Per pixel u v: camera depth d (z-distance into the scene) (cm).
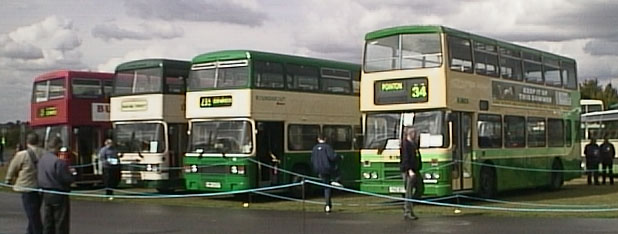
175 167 2775
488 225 1723
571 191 2889
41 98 3250
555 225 1709
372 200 2495
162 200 2617
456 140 2183
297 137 2595
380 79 2242
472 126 2277
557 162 2888
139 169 2780
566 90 2992
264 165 2472
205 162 2502
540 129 2744
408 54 2202
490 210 2070
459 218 1881
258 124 2445
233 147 2445
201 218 1989
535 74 2727
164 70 2780
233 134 2452
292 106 2580
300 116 2611
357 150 2859
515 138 2545
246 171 2417
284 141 2542
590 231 1596
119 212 2192
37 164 1429
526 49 2667
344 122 2817
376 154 2216
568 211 2011
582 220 1809
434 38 2167
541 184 2739
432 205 2252
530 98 2670
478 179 2294
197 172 2520
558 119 2903
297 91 2608
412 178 1869
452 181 2139
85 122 3152
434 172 2122
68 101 3114
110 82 3250
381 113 2234
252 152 2420
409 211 1862
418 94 2169
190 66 2831
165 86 2775
